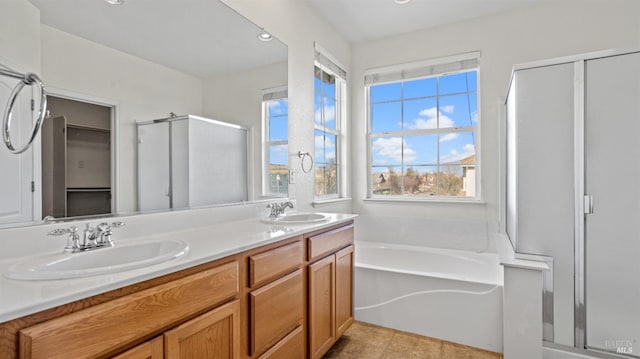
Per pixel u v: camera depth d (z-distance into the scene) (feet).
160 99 5.33
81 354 2.50
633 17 8.40
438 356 6.66
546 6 9.30
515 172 6.88
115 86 4.69
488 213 10.03
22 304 2.22
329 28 10.53
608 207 6.04
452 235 10.32
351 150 12.08
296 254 5.33
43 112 3.45
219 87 6.43
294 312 5.24
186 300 3.39
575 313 6.24
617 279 5.97
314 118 9.70
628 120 5.92
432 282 7.40
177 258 3.44
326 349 6.11
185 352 3.36
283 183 8.27
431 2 9.23
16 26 3.64
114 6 4.72
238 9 6.85
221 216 6.35
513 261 6.40
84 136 4.31
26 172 3.69
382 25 10.60
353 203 12.05
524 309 6.12
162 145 5.35
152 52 5.22
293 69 8.66
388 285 7.86
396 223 11.14
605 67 6.08
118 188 4.68
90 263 3.65
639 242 5.83
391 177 11.73
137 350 2.89
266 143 7.68
